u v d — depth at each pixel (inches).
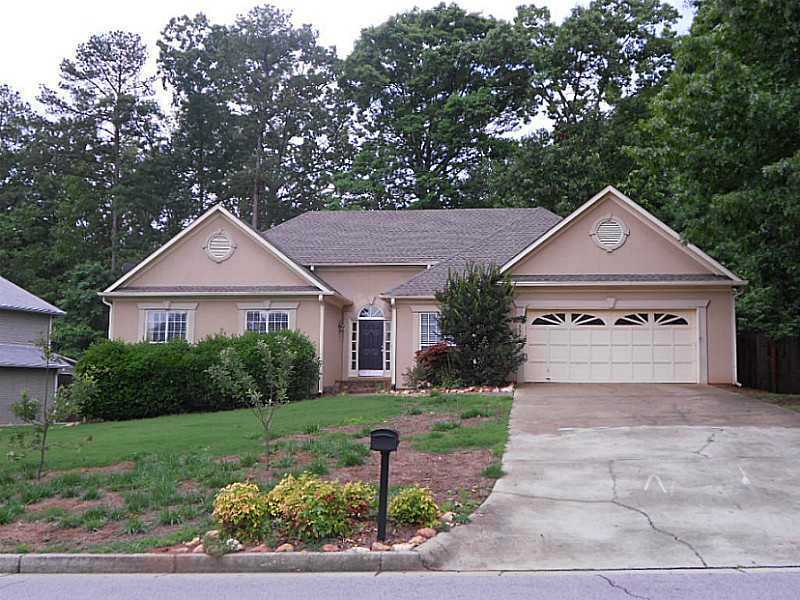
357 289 1023.0
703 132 625.0
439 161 1755.7
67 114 1886.1
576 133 1469.0
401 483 378.9
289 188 2039.9
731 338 824.3
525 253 855.1
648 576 259.0
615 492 359.9
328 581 261.6
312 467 404.8
